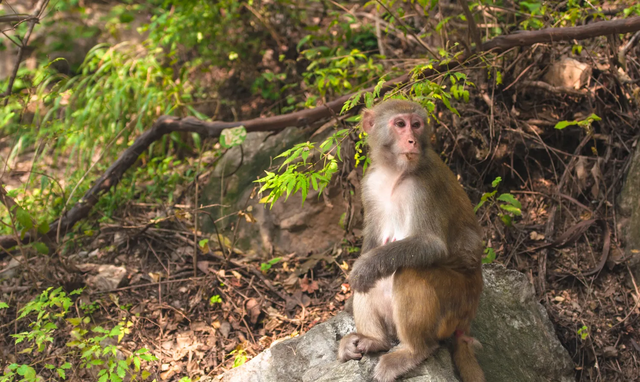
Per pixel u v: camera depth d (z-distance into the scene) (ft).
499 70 23.50
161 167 27.81
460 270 15.92
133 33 36.94
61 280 21.50
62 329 20.49
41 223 21.83
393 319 15.31
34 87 26.13
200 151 26.99
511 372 16.87
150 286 22.21
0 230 25.17
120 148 29.09
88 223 25.31
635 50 24.35
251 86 31.94
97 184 24.73
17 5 37.27
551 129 23.98
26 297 21.57
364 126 16.87
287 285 22.02
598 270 21.18
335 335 16.85
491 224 22.75
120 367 16.21
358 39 30.01
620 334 19.94
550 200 23.21
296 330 20.66
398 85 20.39
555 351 18.35
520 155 23.86
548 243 21.95
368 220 16.88
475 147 23.49
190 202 26.17
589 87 23.68
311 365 16.31
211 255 23.30
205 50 31.71
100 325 20.68
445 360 15.28
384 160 16.20
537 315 18.79
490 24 24.85
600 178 22.52
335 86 25.12
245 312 21.13
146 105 26.99
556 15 23.93
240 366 16.99
